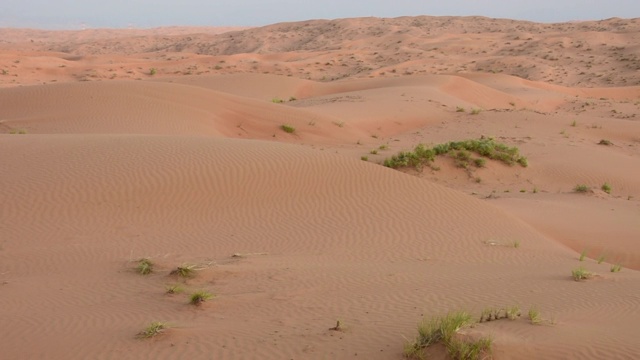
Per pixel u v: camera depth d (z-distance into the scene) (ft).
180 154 56.59
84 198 47.29
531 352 21.30
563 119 129.80
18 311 28.32
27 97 106.32
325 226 46.47
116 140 61.77
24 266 36.27
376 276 34.83
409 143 108.06
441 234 46.26
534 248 45.21
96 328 25.75
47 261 37.06
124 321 26.68
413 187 55.42
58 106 102.73
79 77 231.30
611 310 28.40
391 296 30.40
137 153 56.34
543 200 70.90
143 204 47.44
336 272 35.53
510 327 24.21
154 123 97.66
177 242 41.57
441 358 21.30
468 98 174.50
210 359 22.27
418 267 37.88
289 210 49.01
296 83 192.34
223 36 544.21
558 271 38.11
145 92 111.65
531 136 113.70
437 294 30.83
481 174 84.43
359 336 23.97
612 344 22.08
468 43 364.38
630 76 269.03
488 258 41.47
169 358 22.47
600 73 280.51
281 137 105.19
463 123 126.41
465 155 86.69
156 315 27.58
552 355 21.16
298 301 29.58
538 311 27.30
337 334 24.26
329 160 58.49
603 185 81.82
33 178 49.78
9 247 39.55
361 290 31.65
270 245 41.98
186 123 100.22
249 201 49.83
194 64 277.44
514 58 308.19
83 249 39.34
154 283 33.04
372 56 326.85
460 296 30.50
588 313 27.58
